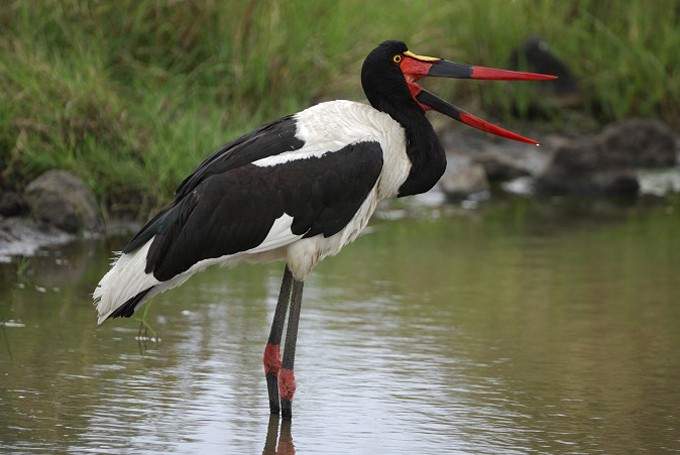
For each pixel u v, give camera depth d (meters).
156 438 8.30
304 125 9.11
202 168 9.03
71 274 12.45
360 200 9.14
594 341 10.82
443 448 8.27
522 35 20.78
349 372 9.82
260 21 17.53
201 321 11.18
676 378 9.86
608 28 21.16
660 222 16.02
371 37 18.72
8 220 13.81
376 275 12.99
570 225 15.77
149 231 8.80
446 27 20.22
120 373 9.62
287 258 9.14
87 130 14.72
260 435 8.45
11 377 9.41
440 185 17.70
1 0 15.80
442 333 10.96
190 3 17.05
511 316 11.54
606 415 8.98
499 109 20.41
